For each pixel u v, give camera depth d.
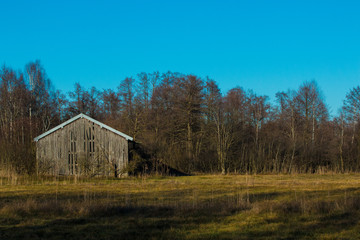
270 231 9.53
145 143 38.09
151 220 10.76
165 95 51.78
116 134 29.48
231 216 11.35
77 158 29.47
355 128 41.94
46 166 28.36
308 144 42.91
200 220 10.84
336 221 10.69
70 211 11.68
